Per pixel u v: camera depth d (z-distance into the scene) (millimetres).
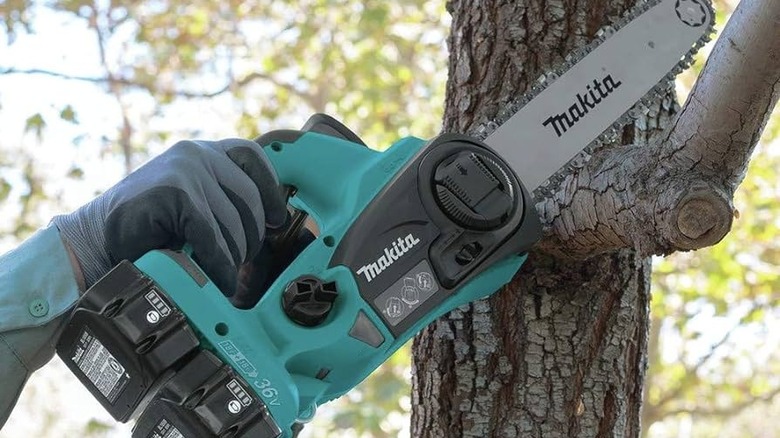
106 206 1421
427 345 1913
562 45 1939
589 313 1818
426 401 1897
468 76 1991
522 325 1822
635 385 1862
